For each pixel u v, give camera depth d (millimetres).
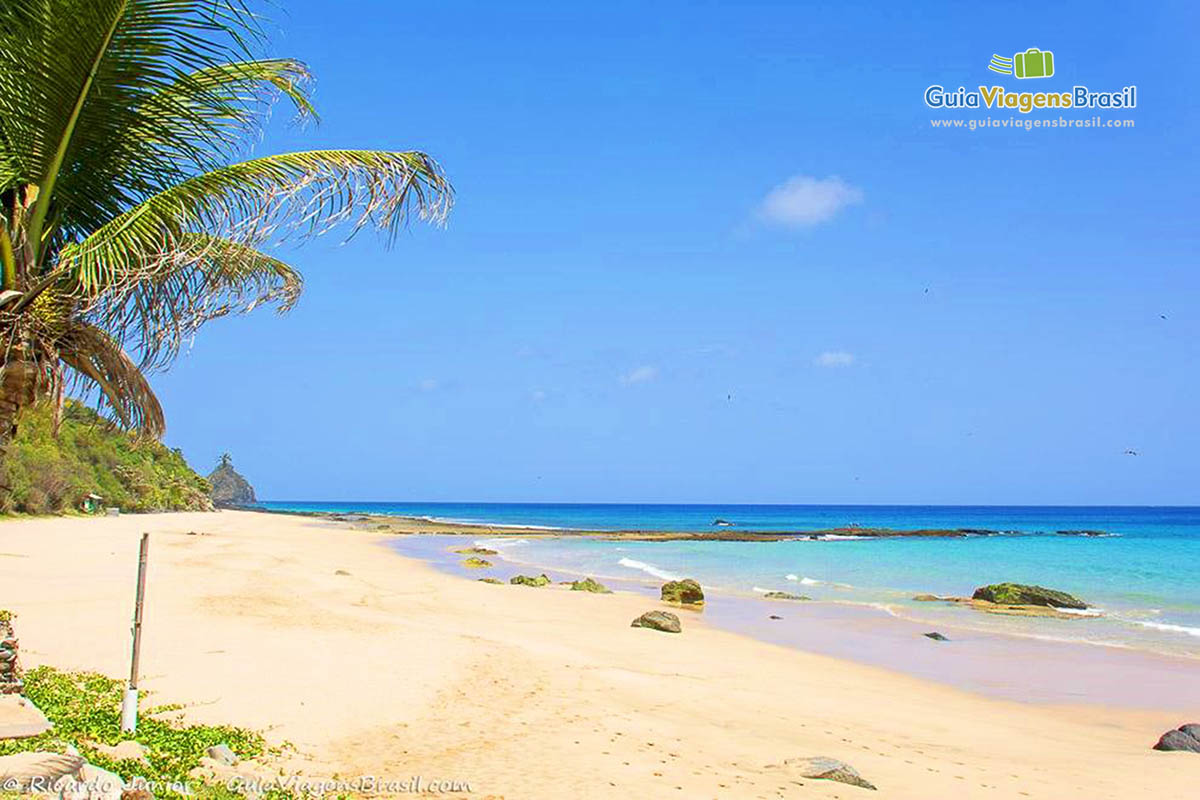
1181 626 26109
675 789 8961
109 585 23656
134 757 8422
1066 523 131875
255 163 7410
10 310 6855
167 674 12945
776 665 18438
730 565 49844
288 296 8969
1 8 6680
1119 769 11273
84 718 9633
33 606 19219
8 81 6832
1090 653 21156
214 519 85500
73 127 7117
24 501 54844
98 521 58938
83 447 76062
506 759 9797
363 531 82688
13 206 7281
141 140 7461
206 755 9016
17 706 8836
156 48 7039
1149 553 59812
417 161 7891
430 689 13070
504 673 14484
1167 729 13992
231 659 14258
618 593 33438
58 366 7223
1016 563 50594
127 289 7102
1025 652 21234
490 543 69812
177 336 7969
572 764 9648
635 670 16234
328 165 7547
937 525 124875
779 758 10562
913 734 12789
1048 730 13727
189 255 7602
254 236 7395
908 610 29469
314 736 10391
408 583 31906
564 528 106000
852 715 13773
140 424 8000
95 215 7742
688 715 12578
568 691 13453
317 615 19969
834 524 128500
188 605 20438
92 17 6688
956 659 20250
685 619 26422
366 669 14086
